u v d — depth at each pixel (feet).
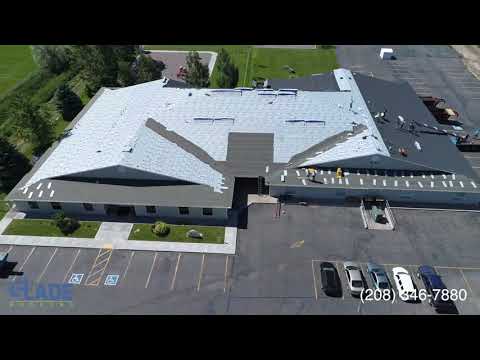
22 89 304.30
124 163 185.78
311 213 187.62
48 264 163.73
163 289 154.20
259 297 151.53
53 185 188.44
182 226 180.34
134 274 159.74
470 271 160.86
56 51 327.26
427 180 191.21
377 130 212.02
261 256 167.32
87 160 196.65
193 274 159.84
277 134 212.23
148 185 187.21
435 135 220.43
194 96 230.27
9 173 200.64
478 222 182.29
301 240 174.40
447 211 187.83
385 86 262.67
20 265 163.32
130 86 273.54
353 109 223.30
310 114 219.41
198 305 148.66
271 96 227.61
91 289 154.20
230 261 165.07
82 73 310.04
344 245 172.04
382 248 170.50
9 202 194.70
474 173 196.65
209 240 173.88
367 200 189.78
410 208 189.16
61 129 251.39
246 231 178.50
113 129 217.15
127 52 325.42
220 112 221.05
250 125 215.72
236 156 204.54
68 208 185.57
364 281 157.28
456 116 259.80
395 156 196.44
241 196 197.16
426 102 264.11
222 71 271.90
